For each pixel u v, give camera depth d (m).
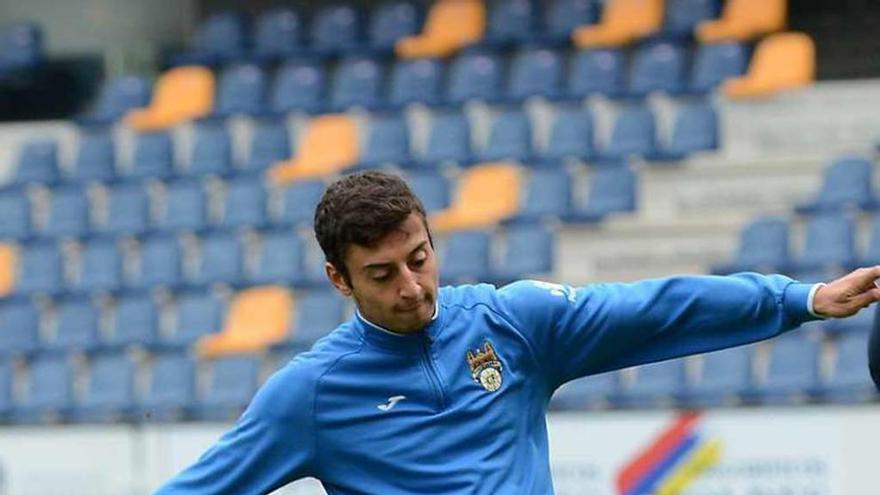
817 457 29.59
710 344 12.16
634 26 53.47
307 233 47.94
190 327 46.00
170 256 48.47
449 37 56.19
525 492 12.13
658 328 12.21
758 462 29.81
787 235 41.94
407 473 12.20
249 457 12.32
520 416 12.30
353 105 53.00
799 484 29.67
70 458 34.12
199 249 48.72
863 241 42.47
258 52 57.47
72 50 58.88
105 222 51.19
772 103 46.34
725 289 12.05
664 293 12.18
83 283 49.00
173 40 59.09
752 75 47.56
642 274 44.59
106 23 58.88
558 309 12.33
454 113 50.97
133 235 49.84
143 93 56.25
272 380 12.41
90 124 54.62
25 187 52.91
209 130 53.12
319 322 44.47
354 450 12.27
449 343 12.27
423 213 11.92
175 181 51.34
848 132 45.78
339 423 12.26
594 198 45.75
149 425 33.47
